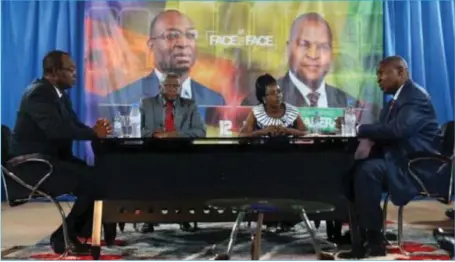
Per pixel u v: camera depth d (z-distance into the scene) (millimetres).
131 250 2949
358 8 4973
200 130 3666
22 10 4867
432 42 5066
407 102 2830
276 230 3504
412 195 2738
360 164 2750
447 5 5102
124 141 2715
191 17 4918
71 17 4863
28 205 4645
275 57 4957
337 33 4973
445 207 4496
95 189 2734
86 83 4859
